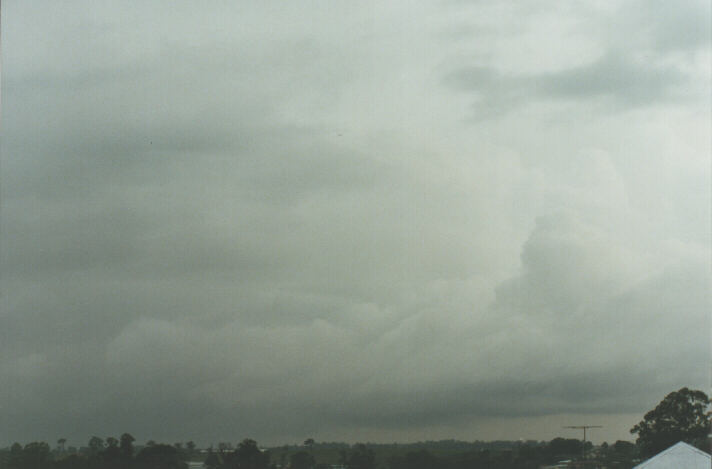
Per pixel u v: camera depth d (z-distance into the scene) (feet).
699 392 191.31
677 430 187.21
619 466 182.91
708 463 118.93
